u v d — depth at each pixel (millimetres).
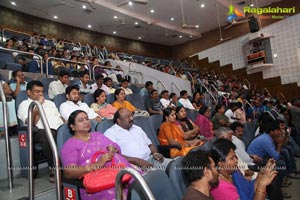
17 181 2107
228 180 1840
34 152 2166
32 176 1762
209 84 9180
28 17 10555
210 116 4762
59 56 6520
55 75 5109
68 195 1722
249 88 11234
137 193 1255
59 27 11617
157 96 4820
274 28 10773
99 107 3457
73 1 9438
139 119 2957
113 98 4023
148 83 5598
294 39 10195
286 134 3701
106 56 9531
